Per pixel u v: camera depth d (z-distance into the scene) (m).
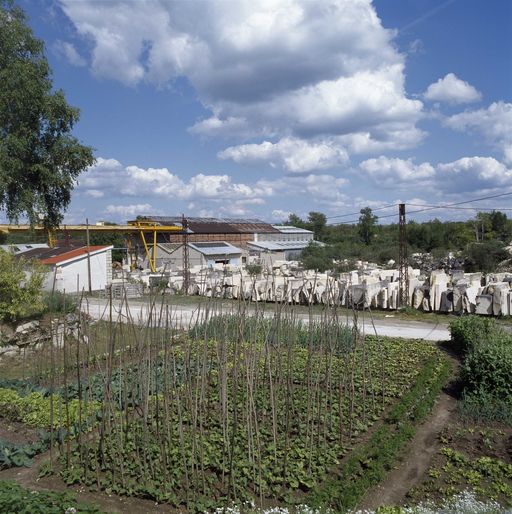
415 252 64.06
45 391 11.44
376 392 11.62
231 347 13.41
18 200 25.25
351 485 7.16
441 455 8.55
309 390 8.70
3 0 25.31
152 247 60.94
